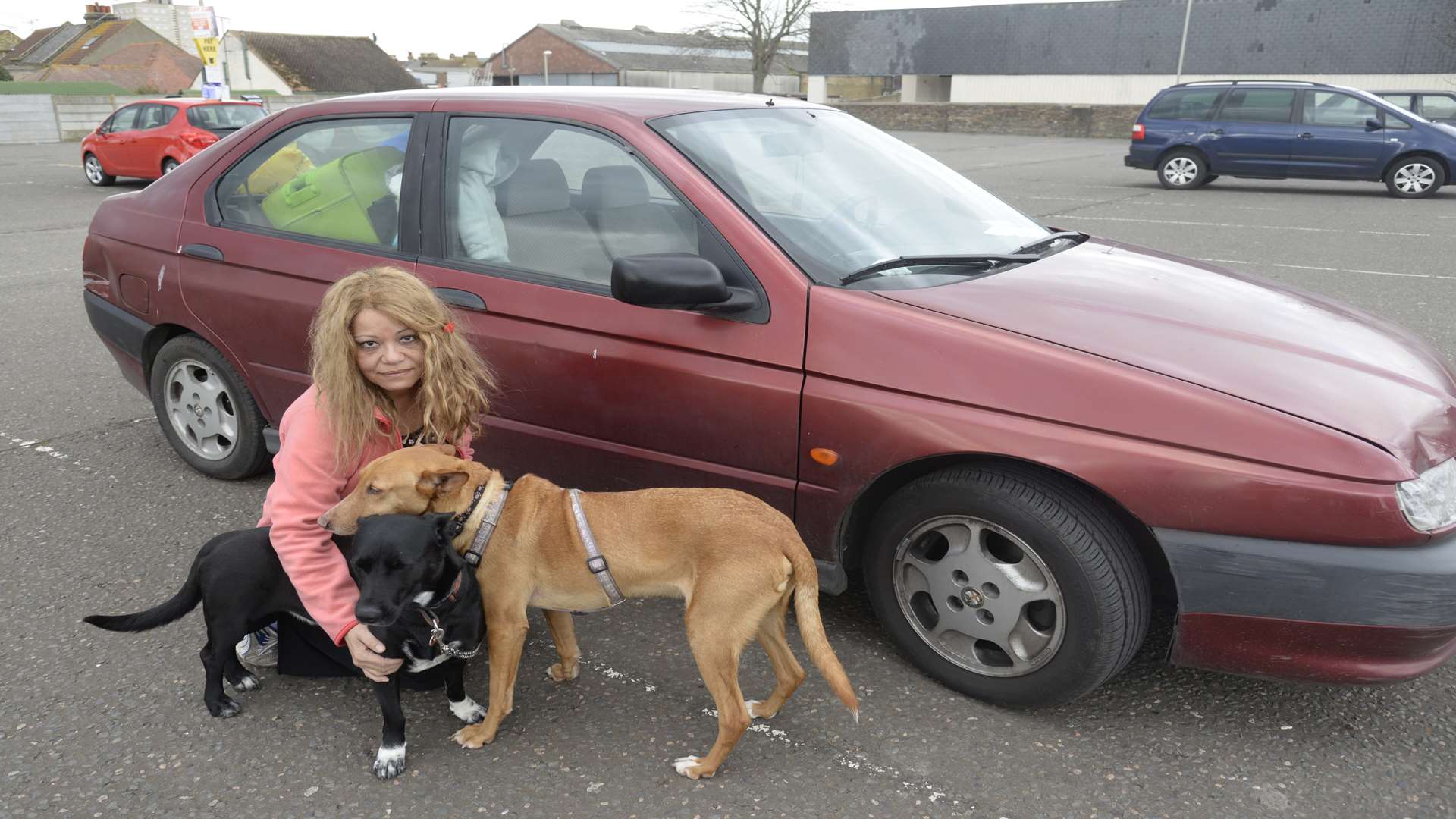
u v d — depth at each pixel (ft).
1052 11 130.52
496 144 11.00
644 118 10.43
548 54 225.56
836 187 10.85
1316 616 7.64
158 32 200.13
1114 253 11.53
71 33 200.13
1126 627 8.34
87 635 10.38
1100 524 8.25
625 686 9.63
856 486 8.98
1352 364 8.51
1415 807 7.86
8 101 91.86
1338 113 48.29
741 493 8.39
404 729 8.43
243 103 54.95
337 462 8.33
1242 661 8.12
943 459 8.74
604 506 8.39
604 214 10.26
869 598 9.96
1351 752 8.52
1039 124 112.47
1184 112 51.49
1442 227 37.19
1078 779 8.20
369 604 7.20
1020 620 8.77
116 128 53.42
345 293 8.17
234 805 7.91
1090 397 8.05
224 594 8.39
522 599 8.46
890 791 8.06
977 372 8.41
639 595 8.48
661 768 8.39
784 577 7.94
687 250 9.78
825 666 7.73
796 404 9.05
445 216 11.12
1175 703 9.25
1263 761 8.41
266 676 9.75
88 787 8.09
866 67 147.43
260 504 13.61
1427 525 7.45
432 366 8.54
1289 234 35.35
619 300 9.19
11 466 14.92
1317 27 113.19
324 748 8.66
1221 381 7.99
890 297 9.05
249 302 12.34
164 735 8.80
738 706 8.08
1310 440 7.51
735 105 11.52
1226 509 7.67
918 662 9.61
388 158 11.71
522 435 10.83
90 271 14.49
